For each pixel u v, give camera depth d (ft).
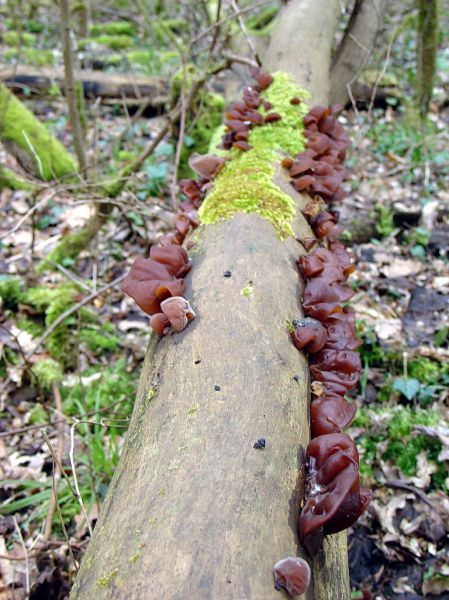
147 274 1.30
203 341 1.17
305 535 0.88
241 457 0.93
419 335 2.40
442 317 2.48
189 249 1.49
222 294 1.27
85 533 1.78
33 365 2.34
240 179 1.69
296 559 0.80
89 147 4.06
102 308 2.73
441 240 2.96
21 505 1.82
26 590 1.62
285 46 2.47
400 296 2.64
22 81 4.84
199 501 0.85
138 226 3.21
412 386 2.04
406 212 3.05
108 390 2.27
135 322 2.66
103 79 4.67
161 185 3.47
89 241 2.95
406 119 4.04
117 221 3.29
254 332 1.18
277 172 1.76
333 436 0.99
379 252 2.93
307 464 0.99
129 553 0.82
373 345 2.26
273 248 1.44
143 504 0.89
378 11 2.88
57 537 1.80
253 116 2.00
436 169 3.55
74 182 3.43
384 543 1.74
